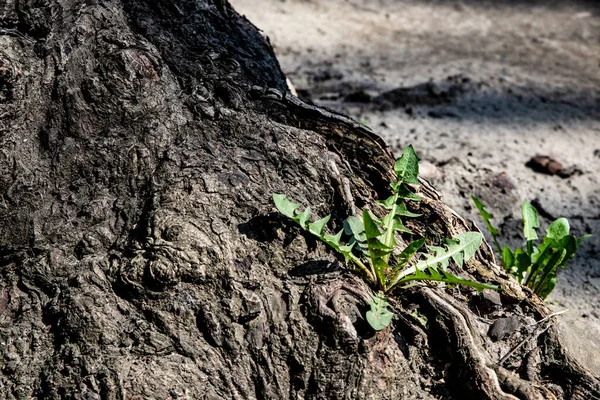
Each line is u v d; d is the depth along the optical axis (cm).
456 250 189
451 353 184
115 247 184
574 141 283
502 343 187
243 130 190
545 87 340
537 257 200
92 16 189
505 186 240
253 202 186
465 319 185
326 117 193
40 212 186
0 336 182
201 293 182
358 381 180
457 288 190
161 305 182
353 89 306
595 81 355
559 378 186
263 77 198
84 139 187
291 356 181
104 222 186
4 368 180
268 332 182
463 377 183
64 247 185
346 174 192
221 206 185
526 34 428
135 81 188
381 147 193
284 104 193
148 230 184
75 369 180
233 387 180
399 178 189
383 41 388
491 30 430
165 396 179
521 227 232
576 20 466
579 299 217
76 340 181
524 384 182
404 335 184
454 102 307
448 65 355
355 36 390
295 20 401
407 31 412
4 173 185
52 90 187
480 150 261
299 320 182
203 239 183
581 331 192
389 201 187
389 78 326
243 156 189
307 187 188
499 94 322
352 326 181
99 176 187
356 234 185
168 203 185
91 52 188
